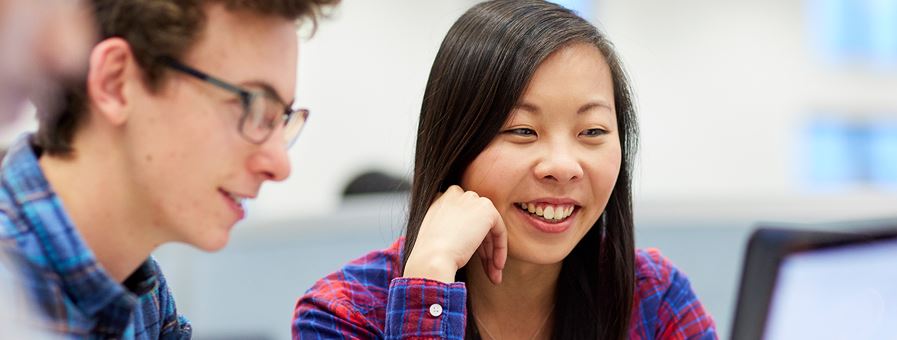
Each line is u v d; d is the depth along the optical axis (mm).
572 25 1061
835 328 949
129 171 785
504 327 1211
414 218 1115
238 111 801
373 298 1162
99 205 791
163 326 1023
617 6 6262
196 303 1908
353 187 2512
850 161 6684
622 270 1182
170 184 794
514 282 1177
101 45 750
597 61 1063
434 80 1101
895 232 961
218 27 783
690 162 6402
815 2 6594
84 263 765
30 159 775
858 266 957
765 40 6469
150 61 766
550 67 1035
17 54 455
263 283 1942
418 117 1152
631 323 1235
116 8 757
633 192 1185
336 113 5527
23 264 708
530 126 1048
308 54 5461
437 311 1029
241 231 1938
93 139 780
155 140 782
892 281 958
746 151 6469
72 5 504
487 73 1044
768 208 2004
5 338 487
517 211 1085
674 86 6371
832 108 6617
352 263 1206
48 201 764
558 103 1038
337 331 1118
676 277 1278
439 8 5703
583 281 1205
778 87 6492
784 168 6516
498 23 1059
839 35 6699
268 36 807
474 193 1084
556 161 1034
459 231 1057
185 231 816
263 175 833
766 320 955
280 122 833
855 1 6715
